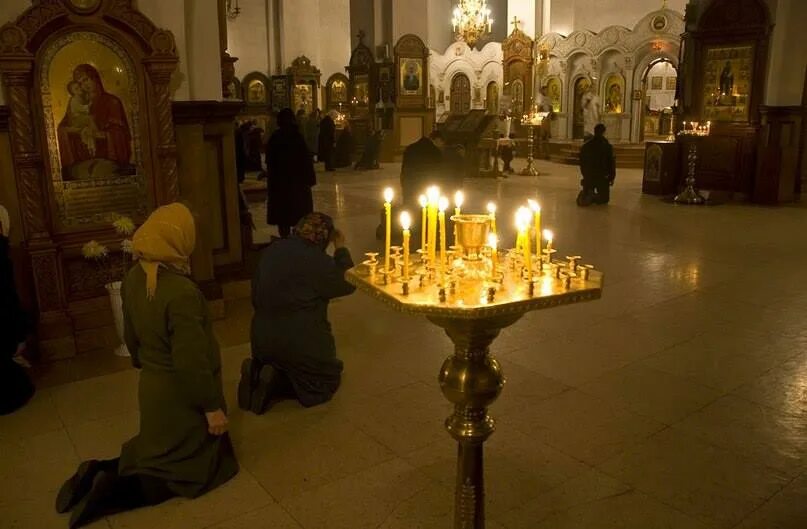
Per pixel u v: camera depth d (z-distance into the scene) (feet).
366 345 17.52
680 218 35.32
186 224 10.11
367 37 67.21
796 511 10.32
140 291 10.04
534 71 77.66
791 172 40.01
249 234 24.38
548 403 14.03
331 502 10.67
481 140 55.16
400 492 10.93
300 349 13.71
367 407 13.93
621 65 70.44
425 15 65.51
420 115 66.54
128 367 16.25
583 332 18.29
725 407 13.82
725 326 18.67
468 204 40.47
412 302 6.95
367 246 28.96
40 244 16.28
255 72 79.05
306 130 66.49
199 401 10.24
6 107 15.55
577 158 65.41
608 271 24.62
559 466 11.62
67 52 16.37
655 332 18.26
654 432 12.80
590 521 10.11
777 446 12.28
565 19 79.66
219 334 18.58
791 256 26.78
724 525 10.00
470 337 7.49
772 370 15.67
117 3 16.74
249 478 11.35
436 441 12.53
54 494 11.00
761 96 39.70
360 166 59.62
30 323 14.24
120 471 10.57
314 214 14.12
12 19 15.65
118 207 17.71
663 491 10.87
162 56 17.35
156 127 17.78
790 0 38.42
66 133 16.67
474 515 8.21
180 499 10.75
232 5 76.79
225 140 20.83
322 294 13.78
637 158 63.41
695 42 42.11
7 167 16.02
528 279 7.43
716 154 41.81
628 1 78.07
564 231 31.96
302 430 12.98
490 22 84.33
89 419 13.61
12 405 13.89
